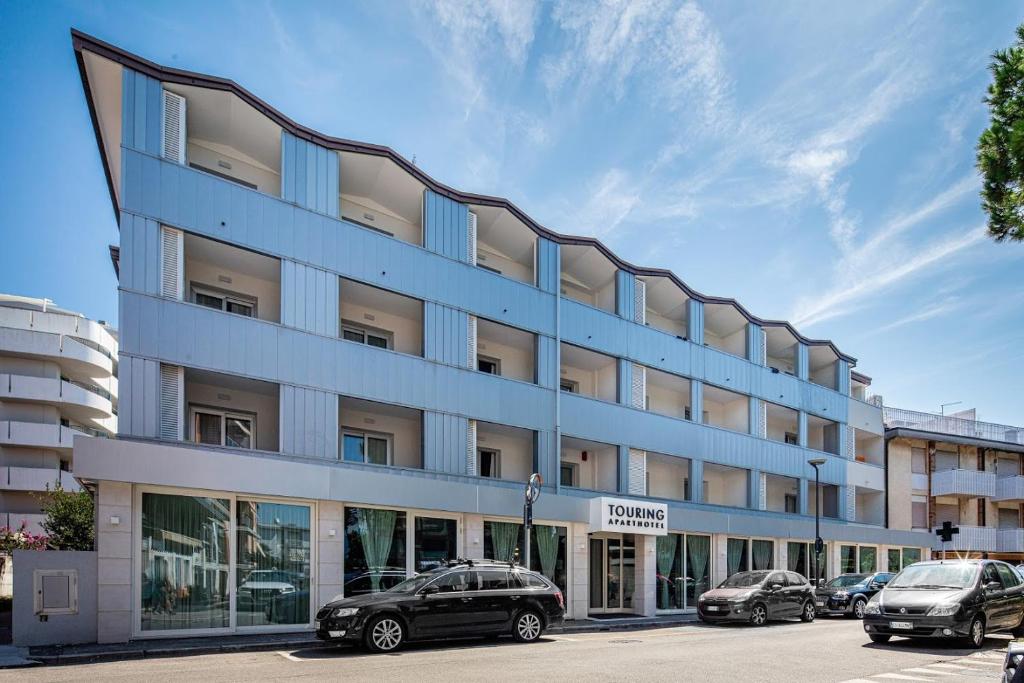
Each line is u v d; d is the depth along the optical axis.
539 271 23.36
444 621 13.42
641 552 22.53
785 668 11.44
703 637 16.33
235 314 16.81
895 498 37.50
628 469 24.78
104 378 43.12
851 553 32.25
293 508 16.05
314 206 18.50
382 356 19.14
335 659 11.81
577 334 24.06
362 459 20.33
